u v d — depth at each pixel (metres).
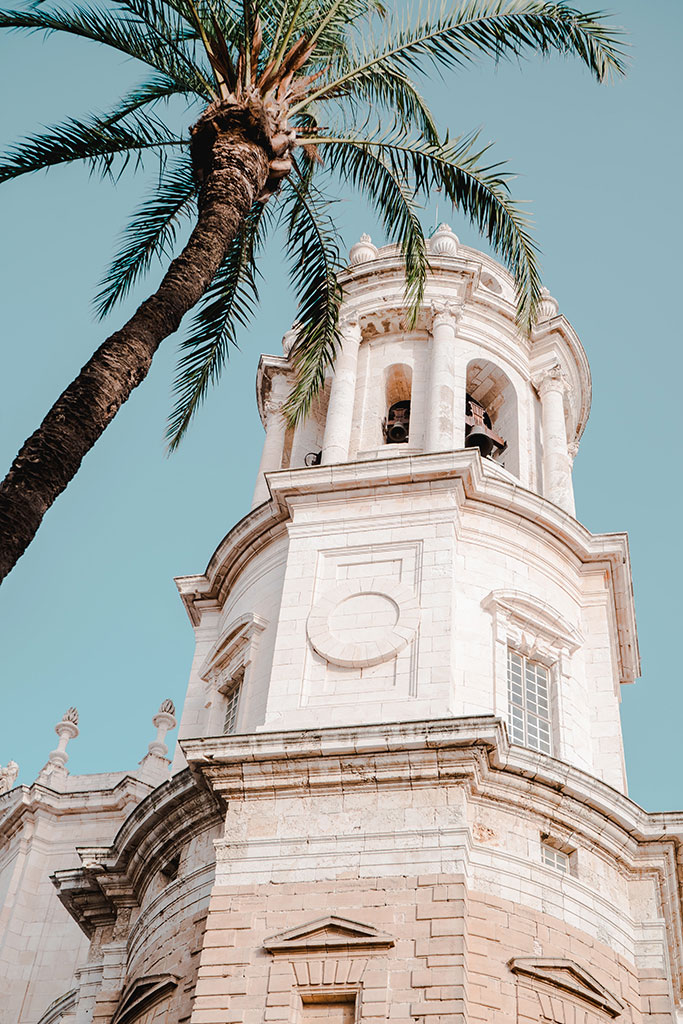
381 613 29.73
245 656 31.22
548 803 26.83
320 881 25.30
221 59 25.34
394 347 37.75
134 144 26.75
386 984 23.61
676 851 28.02
